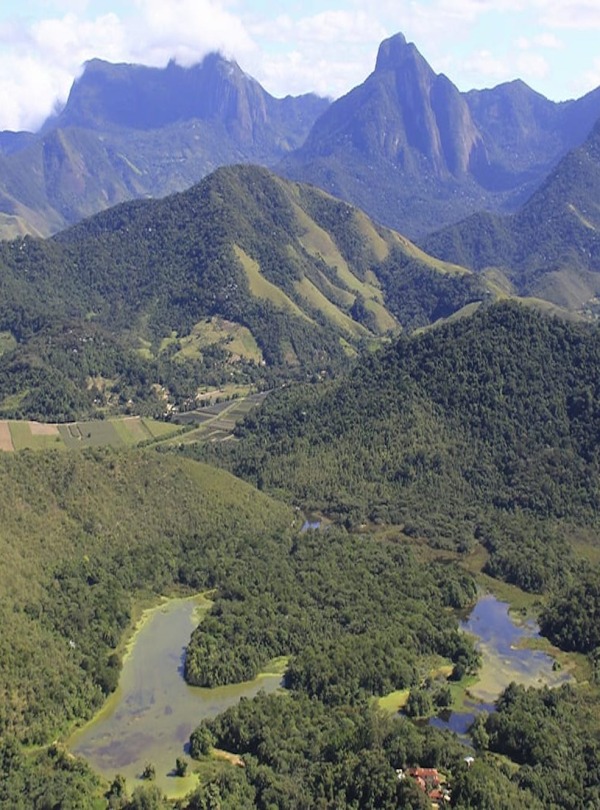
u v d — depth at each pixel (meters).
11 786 162.50
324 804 157.88
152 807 155.75
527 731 179.00
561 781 166.75
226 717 184.00
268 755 173.12
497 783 160.25
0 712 179.38
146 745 181.12
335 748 173.00
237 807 156.12
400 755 168.62
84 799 158.88
